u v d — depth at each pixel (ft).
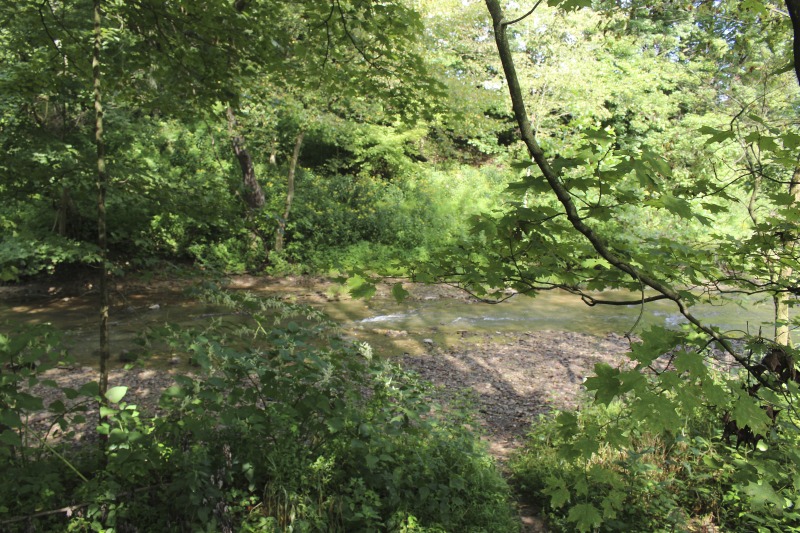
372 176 64.69
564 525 12.28
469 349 28.99
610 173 5.65
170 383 21.16
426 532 10.77
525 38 52.34
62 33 14.33
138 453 9.51
